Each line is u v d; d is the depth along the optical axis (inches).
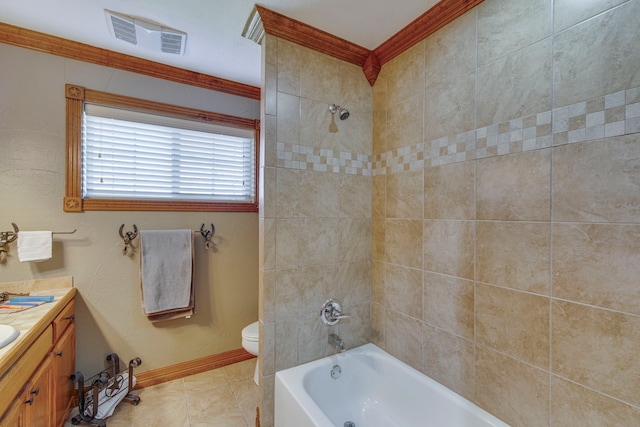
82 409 66.6
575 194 39.9
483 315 50.8
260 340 61.6
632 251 35.1
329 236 69.0
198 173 93.5
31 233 66.9
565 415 40.8
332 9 57.8
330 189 69.0
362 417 65.2
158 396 79.2
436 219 59.2
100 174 80.0
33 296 64.9
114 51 76.7
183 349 90.0
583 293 39.1
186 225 90.1
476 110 52.2
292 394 54.1
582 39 39.4
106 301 78.9
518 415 45.9
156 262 82.0
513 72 46.9
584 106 39.2
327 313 67.6
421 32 61.6
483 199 50.9
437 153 59.1
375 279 74.5
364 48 70.5
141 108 83.0
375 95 75.1
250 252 100.9
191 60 81.3
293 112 63.9
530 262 44.5
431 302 60.1
